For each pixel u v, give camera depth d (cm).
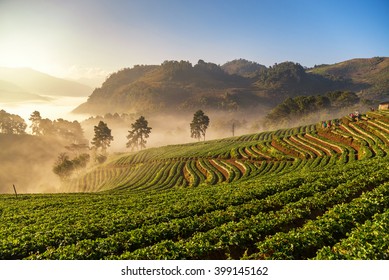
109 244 2392
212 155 9812
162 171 9481
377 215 2338
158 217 3234
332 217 2427
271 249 1984
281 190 3941
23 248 2611
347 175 4078
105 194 6456
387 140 7319
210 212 3344
